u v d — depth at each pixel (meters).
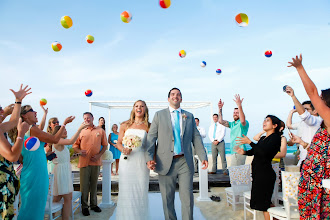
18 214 3.15
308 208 2.16
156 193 6.61
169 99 3.75
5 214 2.21
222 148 8.29
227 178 7.55
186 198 3.56
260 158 3.63
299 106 3.62
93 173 5.10
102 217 4.77
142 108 3.96
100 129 5.18
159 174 3.65
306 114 3.60
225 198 6.05
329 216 2.04
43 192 3.13
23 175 3.07
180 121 3.69
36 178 3.07
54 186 3.97
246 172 5.01
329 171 2.06
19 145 2.12
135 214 3.66
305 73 2.11
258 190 3.62
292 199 3.14
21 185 3.06
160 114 3.72
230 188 5.30
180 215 4.62
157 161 3.65
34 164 3.09
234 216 4.70
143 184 3.76
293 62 2.11
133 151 3.78
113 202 5.76
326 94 2.11
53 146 4.04
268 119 3.76
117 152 8.72
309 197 2.15
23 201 3.04
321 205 2.08
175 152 3.60
